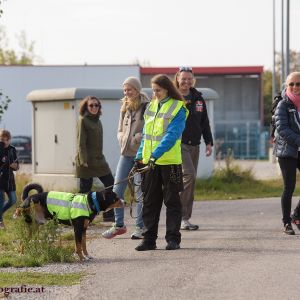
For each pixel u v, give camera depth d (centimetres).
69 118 5678
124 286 2452
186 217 3762
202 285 2427
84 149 4100
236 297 2262
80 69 13612
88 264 2888
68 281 2564
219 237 3484
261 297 2258
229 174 6438
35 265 2870
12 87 13462
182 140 3678
